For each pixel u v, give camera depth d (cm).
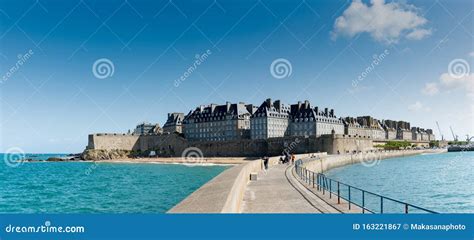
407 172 7462
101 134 15725
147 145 15688
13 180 7350
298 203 1691
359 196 3544
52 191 5291
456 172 7362
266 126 12538
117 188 5478
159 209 3441
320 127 12912
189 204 888
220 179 1495
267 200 1788
